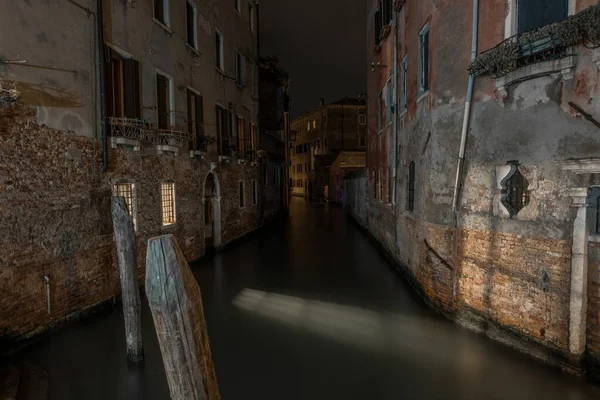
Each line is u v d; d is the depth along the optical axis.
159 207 10.63
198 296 3.11
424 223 8.53
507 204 6.30
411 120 9.91
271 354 6.57
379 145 15.67
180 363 2.92
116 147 8.77
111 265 8.61
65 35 7.38
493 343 6.52
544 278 5.75
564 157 5.48
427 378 5.74
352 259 13.82
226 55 16.39
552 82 5.61
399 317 8.05
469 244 7.07
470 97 6.85
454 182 7.36
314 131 51.69
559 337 5.57
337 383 5.67
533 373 5.67
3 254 6.13
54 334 7.07
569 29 5.04
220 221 15.37
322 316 8.26
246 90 19.36
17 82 6.39
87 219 7.90
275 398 5.33
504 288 6.39
